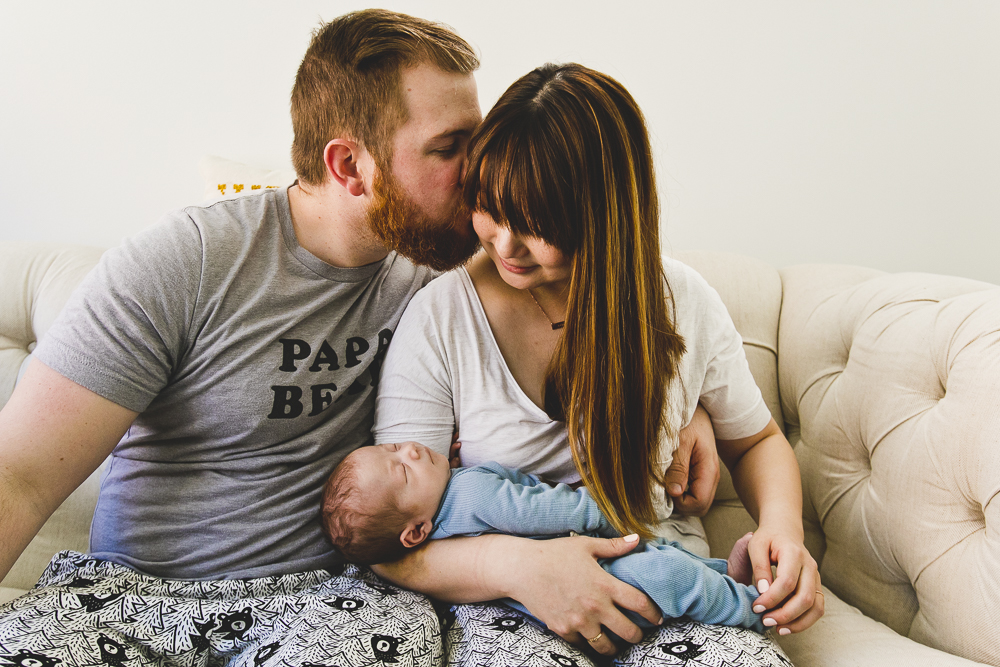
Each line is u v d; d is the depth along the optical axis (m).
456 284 0.99
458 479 0.94
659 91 1.67
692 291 1.00
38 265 1.36
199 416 0.94
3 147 1.72
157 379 0.89
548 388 0.93
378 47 0.89
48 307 1.32
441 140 0.91
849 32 1.60
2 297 1.33
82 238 1.75
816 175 1.66
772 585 0.84
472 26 1.67
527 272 0.88
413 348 0.97
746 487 1.06
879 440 1.03
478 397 0.96
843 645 0.89
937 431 0.92
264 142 1.72
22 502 0.78
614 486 0.91
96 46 1.67
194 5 1.65
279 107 1.70
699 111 1.67
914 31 1.58
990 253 1.63
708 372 1.02
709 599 0.81
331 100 0.92
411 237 0.95
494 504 0.89
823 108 1.63
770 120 1.65
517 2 1.65
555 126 0.78
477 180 0.83
